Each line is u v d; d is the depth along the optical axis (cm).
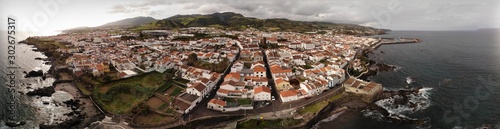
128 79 13900
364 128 9600
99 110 10744
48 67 18525
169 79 13438
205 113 9825
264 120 9475
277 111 10125
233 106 10112
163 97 11231
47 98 12094
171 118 9506
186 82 13125
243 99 10944
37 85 14050
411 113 10706
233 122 9475
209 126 9269
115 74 14862
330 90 12275
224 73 14862
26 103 11481
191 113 9812
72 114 10331
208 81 12038
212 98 11250
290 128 9256
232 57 18438
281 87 12188
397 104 11594
